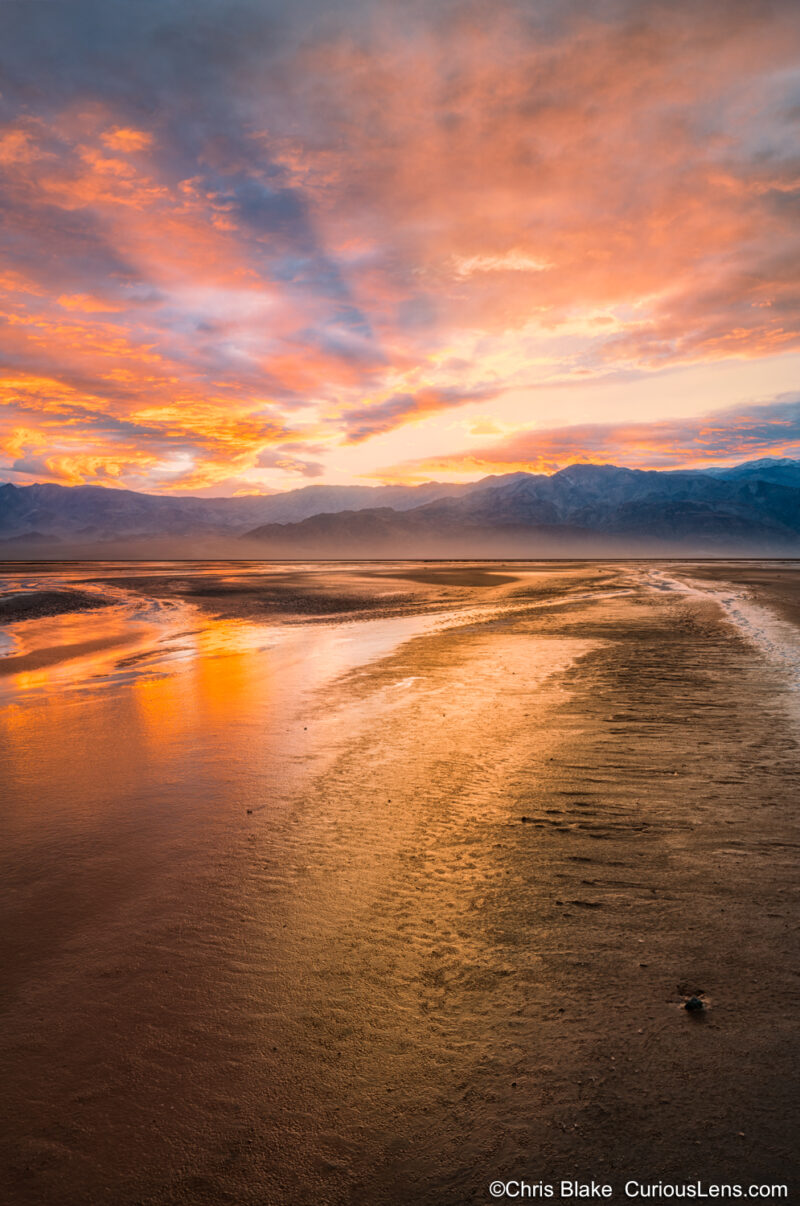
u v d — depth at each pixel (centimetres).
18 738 1019
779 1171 251
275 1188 257
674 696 1133
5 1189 260
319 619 3169
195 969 402
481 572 8206
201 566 13738
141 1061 326
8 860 571
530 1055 321
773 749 812
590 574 7081
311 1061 322
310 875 526
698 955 396
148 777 802
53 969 407
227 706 1214
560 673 1407
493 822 621
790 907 446
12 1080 316
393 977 389
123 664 1889
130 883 522
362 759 841
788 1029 329
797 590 3931
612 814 627
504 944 418
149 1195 255
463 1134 278
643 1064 310
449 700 1180
